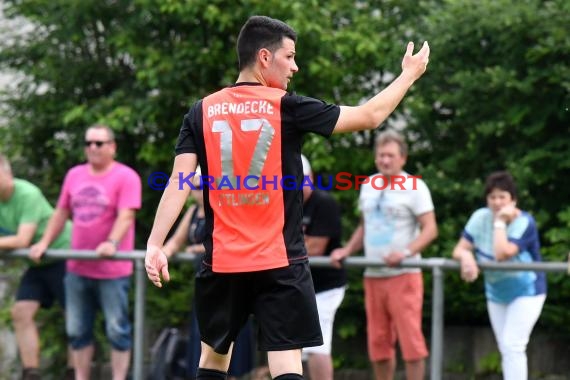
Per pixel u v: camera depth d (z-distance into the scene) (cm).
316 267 2539
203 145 1603
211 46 3491
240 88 1599
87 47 3744
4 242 2673
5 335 3259
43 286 2777
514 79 3108
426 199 2480
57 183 3712
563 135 3181
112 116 3475
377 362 2578
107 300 2648
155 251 1577
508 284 2344
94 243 2661
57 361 3250
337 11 3528
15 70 3781
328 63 3394
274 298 1580
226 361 1694
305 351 2548
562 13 3094
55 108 3684
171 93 3544
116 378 2664
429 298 3209
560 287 3053
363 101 3575
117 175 2661
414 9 3556
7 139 3709
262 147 1570
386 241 2492
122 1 3644
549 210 3197
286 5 3362
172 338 2766
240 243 1581
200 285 1641
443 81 3353
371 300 2558
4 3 3756
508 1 3169
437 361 2439
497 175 2358
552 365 3036
